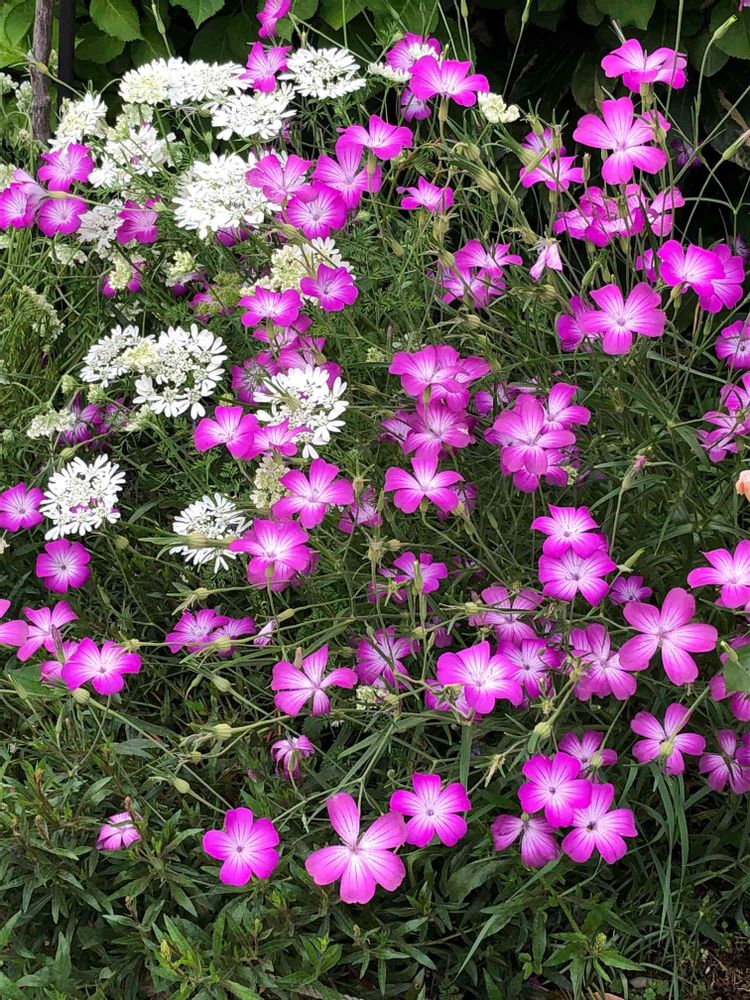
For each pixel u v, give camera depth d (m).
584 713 1.09
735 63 1.54
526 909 1.04
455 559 1.13
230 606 1.20
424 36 1.27
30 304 1.25
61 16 1.41
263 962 0.99
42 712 1.10
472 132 1.46
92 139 1.33
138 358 1.11
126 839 1.01
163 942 0.96
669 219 1.12
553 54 1.60
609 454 1.12
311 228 1.15
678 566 1.11
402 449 1.08
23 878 1.02
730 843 1.08
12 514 1.16
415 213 1.25
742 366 1.13
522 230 1.13
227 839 0.97
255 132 1.20
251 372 1.18
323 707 1.02
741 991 1.05
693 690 1.06
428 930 1.06
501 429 1.03
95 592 1.23
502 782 1.04
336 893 1.01
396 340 1.19
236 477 1.21
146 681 1.18
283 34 1.47
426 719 1.02
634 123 1.09
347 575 1.06
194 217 1.13
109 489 1.10
